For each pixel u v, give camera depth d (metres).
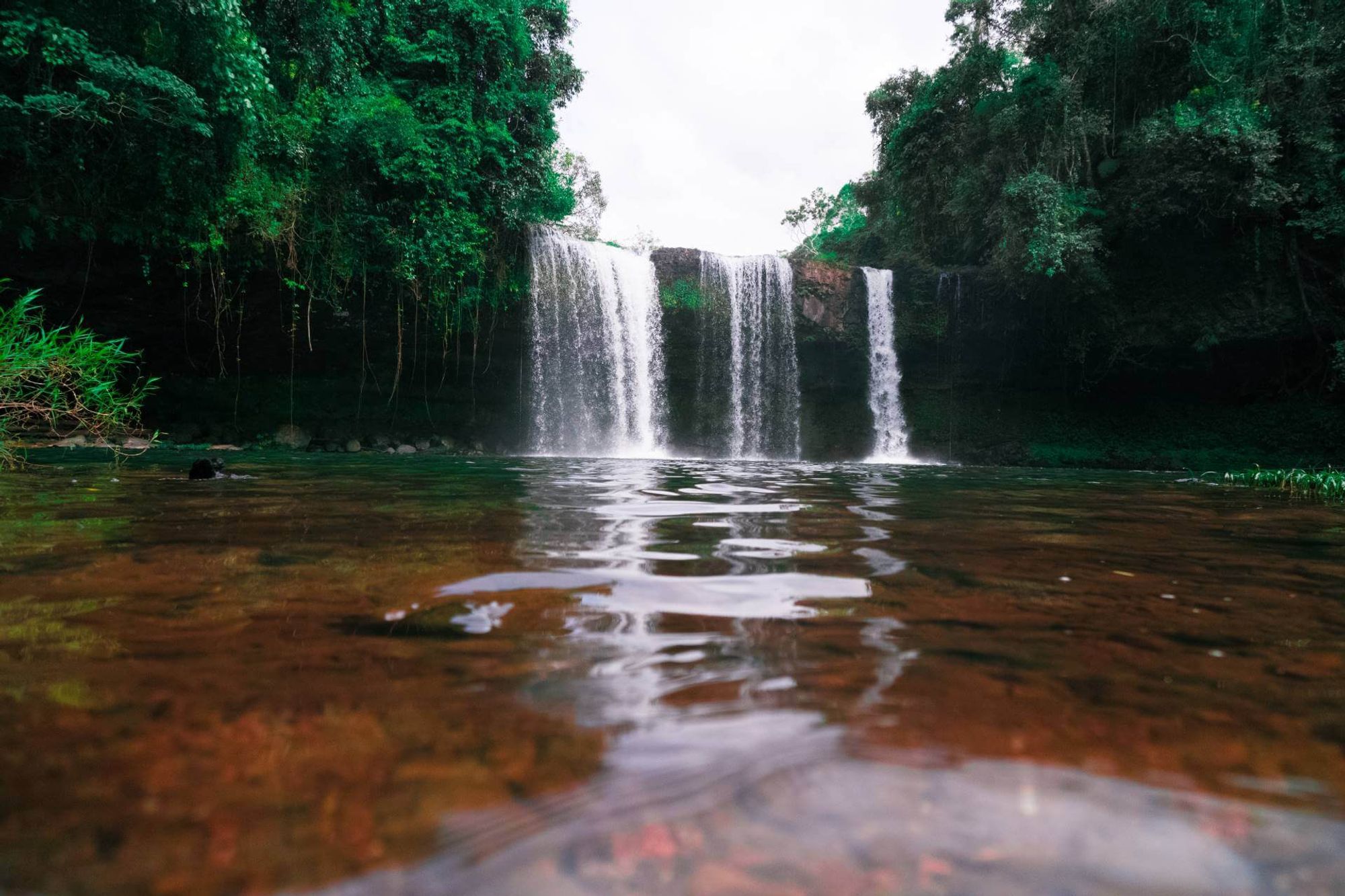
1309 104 16.09
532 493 4.34
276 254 12.70
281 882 0.46
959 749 0.71
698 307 18.70
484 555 1.95
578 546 2.15
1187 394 19.12
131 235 10.99
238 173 11.66
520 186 15.64
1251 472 8.84
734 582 1.62
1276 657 1.09
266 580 1.57
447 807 0.58
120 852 0.50
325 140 12.70
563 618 1.26
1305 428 17.83
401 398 16.72
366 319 14.96
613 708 0.82
